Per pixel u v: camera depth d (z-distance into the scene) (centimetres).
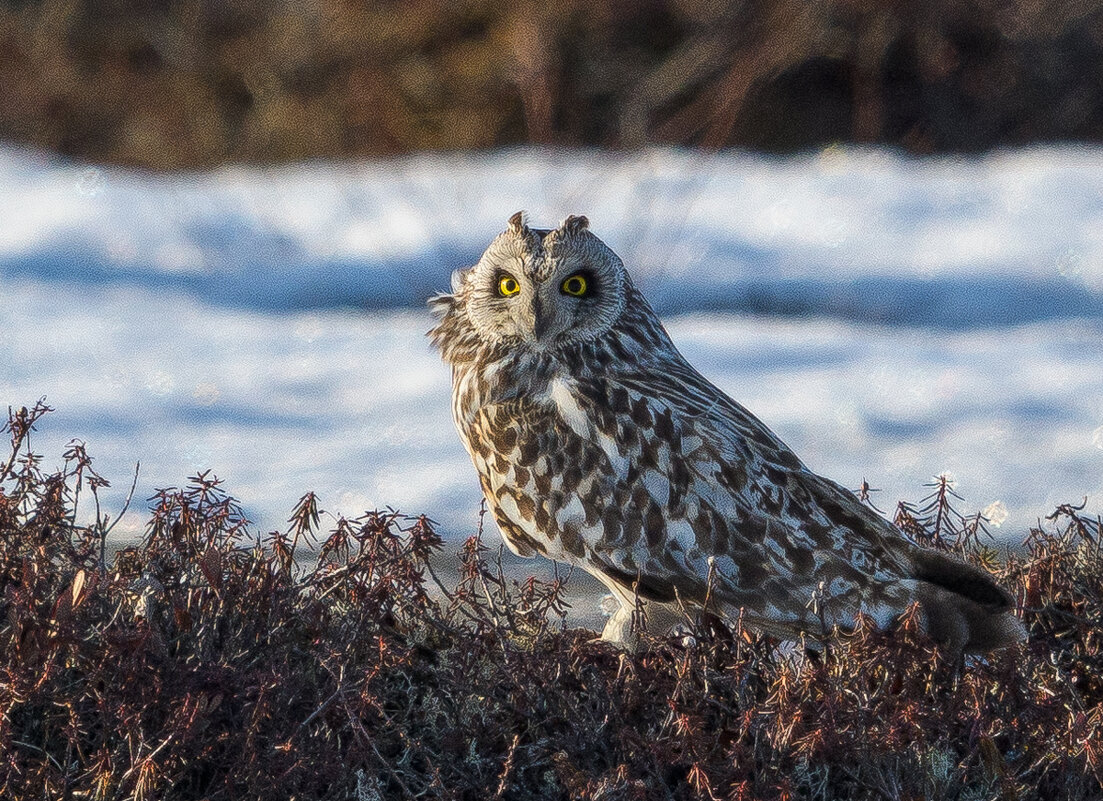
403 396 1504
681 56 2775
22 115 2967
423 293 2009
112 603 641
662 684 662
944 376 1579
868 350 1689
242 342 1716
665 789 612
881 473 1288
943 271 1995
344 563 733
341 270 2036
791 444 1376
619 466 737
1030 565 747
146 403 1448
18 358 1590
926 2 2839
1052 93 2900
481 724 653
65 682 627
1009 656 674
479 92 2834
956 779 640
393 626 709
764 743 629
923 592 689
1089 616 725
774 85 2878
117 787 588
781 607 710
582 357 776
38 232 2141
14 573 668
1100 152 2709
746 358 1662
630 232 2159
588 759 637
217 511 713
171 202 2344
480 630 680
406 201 2370
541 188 2433
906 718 614
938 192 2353
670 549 727
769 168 2569
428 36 2853
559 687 654
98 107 2967
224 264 2083
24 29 3023
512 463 764
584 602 926
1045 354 1672
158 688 602
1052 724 654
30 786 591
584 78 2775
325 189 2456
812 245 2136
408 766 647
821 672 626
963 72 2892
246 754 600
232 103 2952
